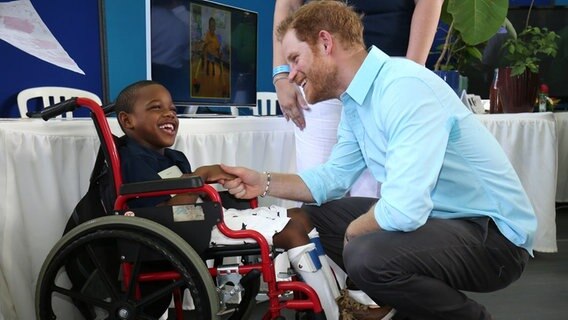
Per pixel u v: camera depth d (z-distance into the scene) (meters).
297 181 1.49
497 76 2.64
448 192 1.24
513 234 1.21
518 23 3.76
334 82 1.25
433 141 1.12
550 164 2.46
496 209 1.22
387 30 1.71
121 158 1.33
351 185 1.56
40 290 1.22
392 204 1.13
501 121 2.43
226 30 2.25
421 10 1.62
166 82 1.97
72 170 1.59
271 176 1.48
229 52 2.28
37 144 1.49
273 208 1.45
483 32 2.41
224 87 2.27
